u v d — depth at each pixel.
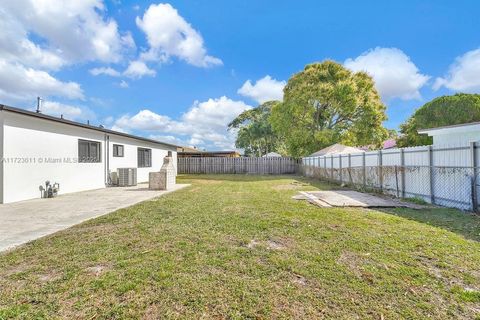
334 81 21.06
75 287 2.28
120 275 2.50
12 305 2.02
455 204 5.86
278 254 3.04
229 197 7.78
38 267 2.71
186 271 2.59
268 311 1.95
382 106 21.95
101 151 11.28
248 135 37.97
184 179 16.22
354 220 4.70
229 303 2.05
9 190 7.16
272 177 18.19
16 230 4.21
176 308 1.99
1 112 7.02
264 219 4.78
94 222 4.67
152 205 6.37
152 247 3.29
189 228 4.18
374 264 2.76
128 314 1.91
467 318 1.85
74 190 9.62
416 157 7.13
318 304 2.03
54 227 4.39
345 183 11.67
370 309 1.97
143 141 15.23
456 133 9.73
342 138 20.69
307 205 6.32
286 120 21.88
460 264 2.74
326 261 2.84
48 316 1.88
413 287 2.28
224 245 3.36
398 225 4.34
